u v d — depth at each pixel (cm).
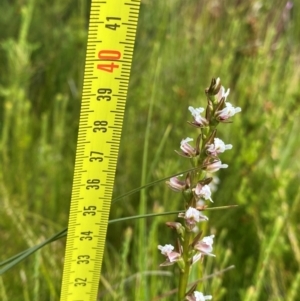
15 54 31
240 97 30
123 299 20
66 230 14
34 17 40
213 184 24
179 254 12
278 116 27
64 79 38
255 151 26
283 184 26
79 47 36
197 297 12
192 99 31
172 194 26
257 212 27
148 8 37
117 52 11
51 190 28
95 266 13
